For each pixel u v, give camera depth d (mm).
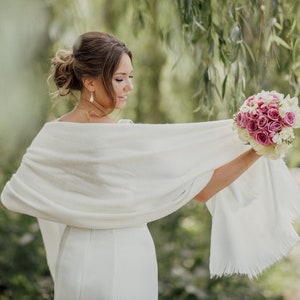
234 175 3008
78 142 2941
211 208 3213
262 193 3186
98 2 5414
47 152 3004
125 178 2938
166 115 6062
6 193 3107
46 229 3471
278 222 3125
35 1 4926
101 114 2998
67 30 4969
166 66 5895
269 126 2850
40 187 3035
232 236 3160
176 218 6605
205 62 3902
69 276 2953
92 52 2875
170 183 2969
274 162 3145
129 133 2953
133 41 5648
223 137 3092
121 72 2891
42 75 5066
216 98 4691
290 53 3873
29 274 5184
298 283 6250
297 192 3154
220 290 5617
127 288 2941
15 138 5355
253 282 5910
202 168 3021
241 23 4133
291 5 3877
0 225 5266
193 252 6461
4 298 5102
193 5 3654
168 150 2990
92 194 2947
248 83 4180
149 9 4566
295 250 7070
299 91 3861
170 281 5723
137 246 2988
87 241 2969
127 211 2943
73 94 3078
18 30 4906
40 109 5234
